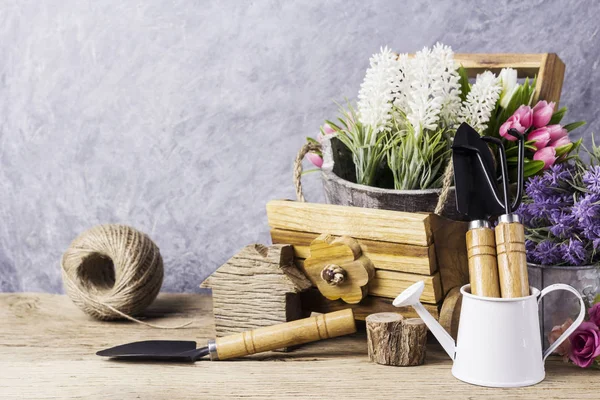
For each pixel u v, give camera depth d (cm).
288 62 154
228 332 120
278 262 115
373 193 115
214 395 98
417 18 147
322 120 154
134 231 142
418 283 101
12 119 168
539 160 115
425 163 118
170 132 161
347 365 109
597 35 140
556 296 105
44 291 172
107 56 162
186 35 158
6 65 167
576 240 105
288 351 117
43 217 170
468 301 98
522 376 96
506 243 96
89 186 167
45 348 122
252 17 154
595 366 102
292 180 157
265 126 157
